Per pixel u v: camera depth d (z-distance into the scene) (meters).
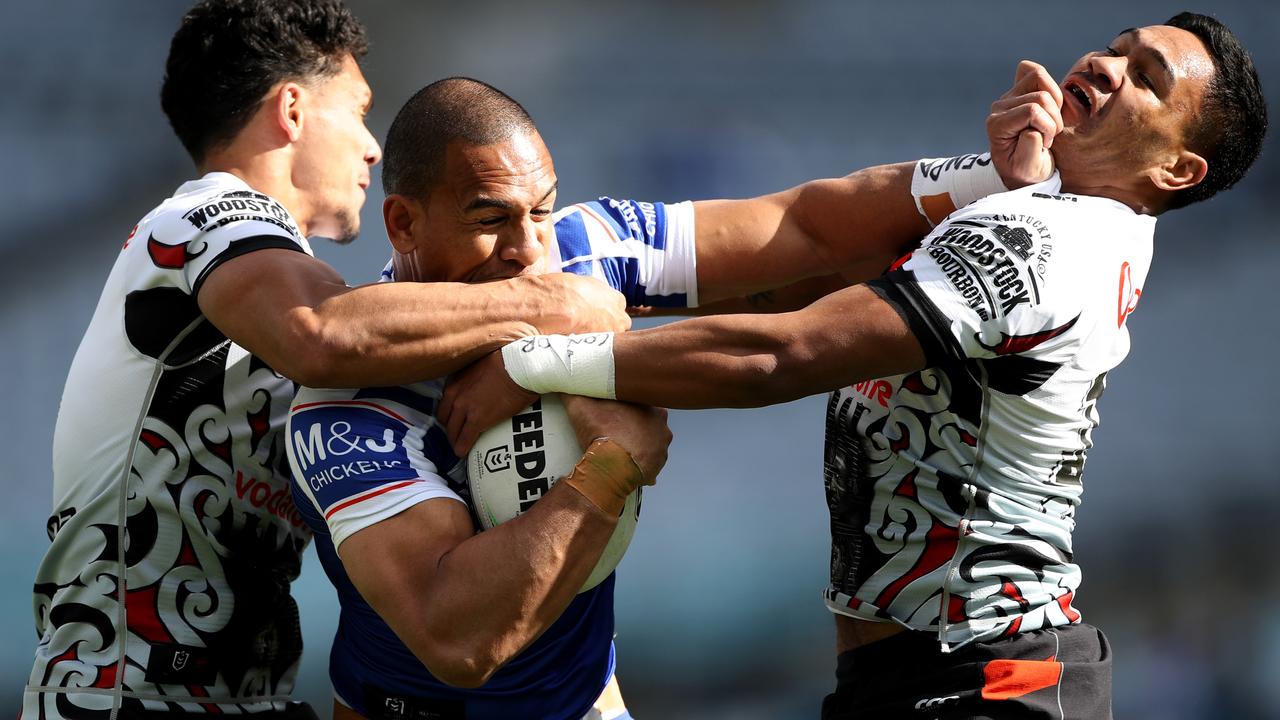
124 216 48.38
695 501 38.12
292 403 10.24
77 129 49.81
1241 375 44.25
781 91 55.31
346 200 12.38
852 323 9.52
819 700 31.38
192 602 10.76
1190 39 10.74
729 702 31.30
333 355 9.38
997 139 10.66
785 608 33.94
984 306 9.64
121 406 10.77
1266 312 44.97
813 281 12.20
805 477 39.03
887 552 10.63
